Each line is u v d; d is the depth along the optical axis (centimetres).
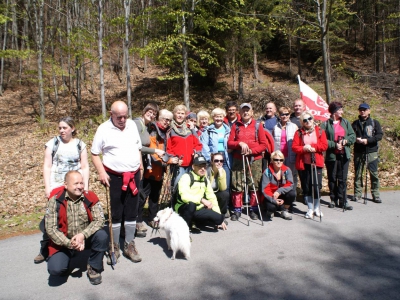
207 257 416
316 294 326
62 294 341
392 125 1234
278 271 374
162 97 1862
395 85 1734
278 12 1476
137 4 1803
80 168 421
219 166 516
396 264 384
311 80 2061
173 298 327
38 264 416
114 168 404
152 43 1347
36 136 1466
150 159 512
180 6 1316
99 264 361
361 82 1845
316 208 564
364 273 365
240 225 530
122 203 416
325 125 611
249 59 1617
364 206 623
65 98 2172
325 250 427
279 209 578
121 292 342
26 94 2359
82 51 1516
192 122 573
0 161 1143
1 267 408
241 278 362
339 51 2597
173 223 417
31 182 945
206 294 332
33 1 1697
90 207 368
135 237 496
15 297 337
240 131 555
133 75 2425
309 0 1215
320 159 566
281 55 2595
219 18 1365
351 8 1962
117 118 394
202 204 490
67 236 361
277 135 616
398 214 566
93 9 1608
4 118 1884
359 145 653
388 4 1989
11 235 522
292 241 459
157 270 387
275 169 548
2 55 1520
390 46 2458
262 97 1461
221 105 1631
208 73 1777
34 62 2750
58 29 1620
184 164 519
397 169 952
